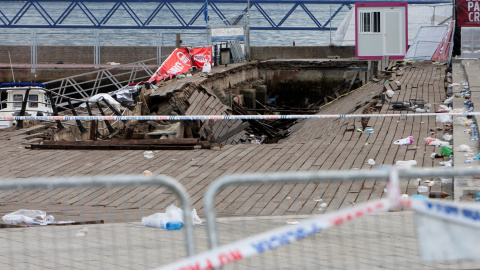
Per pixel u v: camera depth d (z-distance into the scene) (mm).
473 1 116312
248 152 57969
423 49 125312
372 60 133125
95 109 88625
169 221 32531
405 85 96062
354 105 94688
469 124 62688
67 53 148250
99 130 81125
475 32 118875
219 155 57281
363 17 132750
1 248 29500
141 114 90250
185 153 58375
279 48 145625
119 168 54062
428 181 44188
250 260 25859
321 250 26375
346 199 41406
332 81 136750
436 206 17422
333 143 60125
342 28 146250
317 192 42969
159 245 29266
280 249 26875
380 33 132250
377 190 42938
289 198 41875
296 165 52594
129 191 45906
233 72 126688
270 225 31328
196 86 102438
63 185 17891
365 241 26891
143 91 92125
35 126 75688
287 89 139875
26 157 59125
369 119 70750
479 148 52625
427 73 109062
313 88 138125
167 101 92312
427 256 17500
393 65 123312
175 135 78375
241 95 126438
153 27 185250
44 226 34031
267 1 180875
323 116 59750
